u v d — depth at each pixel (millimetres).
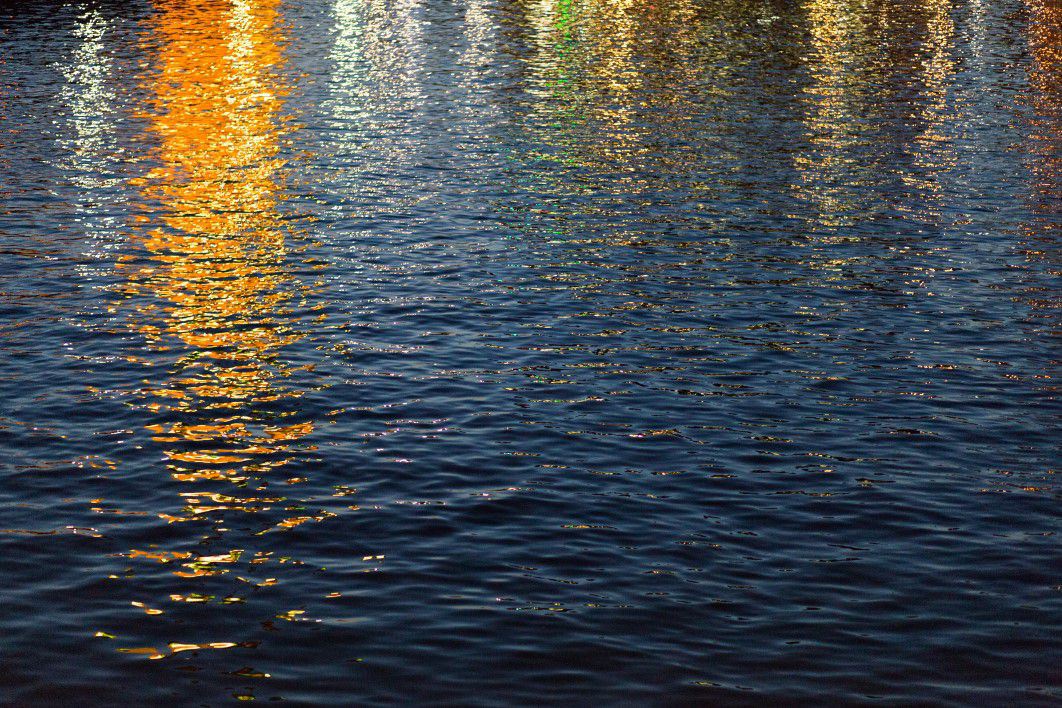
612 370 17312
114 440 14648
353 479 13648
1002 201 27422
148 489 13305
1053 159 31578
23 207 26422
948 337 18875
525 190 28172
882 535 12539
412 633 10398
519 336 18703
